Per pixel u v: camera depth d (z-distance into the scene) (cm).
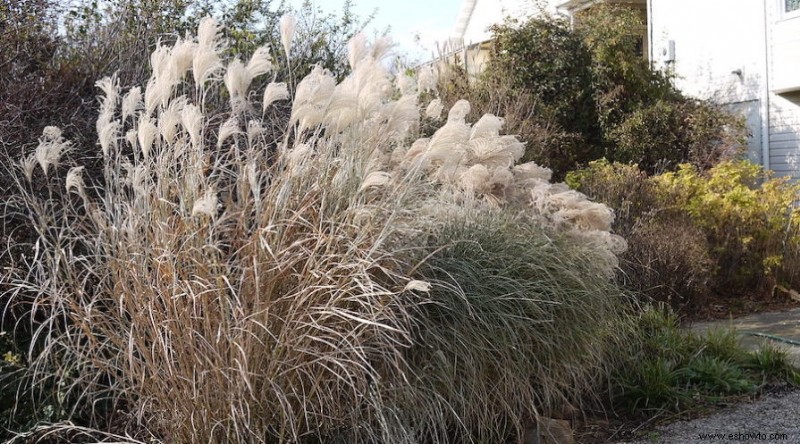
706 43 1631
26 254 537
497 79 1313
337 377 420
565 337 509
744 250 991
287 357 405
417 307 463
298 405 423
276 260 405
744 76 1548
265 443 415
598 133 1418
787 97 1481
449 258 498
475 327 471
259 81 767
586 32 1445
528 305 500
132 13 861
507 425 493
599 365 563
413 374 440
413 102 507
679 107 1419
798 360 683
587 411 567
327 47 1004
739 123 1409
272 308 412
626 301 629
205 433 411
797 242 1005
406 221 487
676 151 1366
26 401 491
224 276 395
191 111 443
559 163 1309
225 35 955
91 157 568
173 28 930
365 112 477
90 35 748
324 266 418
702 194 1048
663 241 856
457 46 1267
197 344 410
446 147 467
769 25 1487
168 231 421
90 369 454
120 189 465
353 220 437
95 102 634
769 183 1098
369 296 418
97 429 467
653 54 1764
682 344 655
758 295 999
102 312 441
